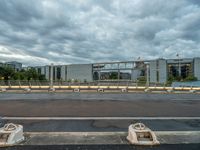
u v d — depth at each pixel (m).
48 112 10.97
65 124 7.84
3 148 4.84
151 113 10.88
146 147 5.00
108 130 6.88
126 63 88.88
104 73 93.38
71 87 35.66
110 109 12.34
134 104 15.30
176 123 8.19
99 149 4.85
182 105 14.85
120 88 35.56
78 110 11.79
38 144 5.13
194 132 6.33
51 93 27.08
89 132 6.28
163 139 5.61
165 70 82.44
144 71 85.88
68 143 5.23
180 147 5.03
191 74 79.19
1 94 24.84
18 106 13.54
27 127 7.29
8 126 5.43
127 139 5.52
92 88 35.91
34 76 79.12
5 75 65.81
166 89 35.94
